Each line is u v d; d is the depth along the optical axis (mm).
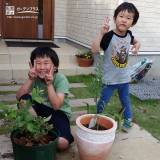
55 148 2049
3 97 3840
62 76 2393
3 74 4730
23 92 2312
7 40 6988
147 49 5656
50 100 2215
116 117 2635
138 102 4023
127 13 2518
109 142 2037
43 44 6797
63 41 7609
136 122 3229
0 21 6824
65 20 7441
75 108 3609
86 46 5980
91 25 5789
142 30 5473
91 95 4184
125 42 2699
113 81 2748
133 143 2711
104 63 2732
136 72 5074
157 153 2551
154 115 3541
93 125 2203
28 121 1844
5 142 2555
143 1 5246
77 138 2092
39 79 2402
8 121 1942
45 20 7215
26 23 7062
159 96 4316
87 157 2094
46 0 7078
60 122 2373
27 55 5242
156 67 5922
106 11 5109
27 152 1896
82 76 5137
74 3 6723
